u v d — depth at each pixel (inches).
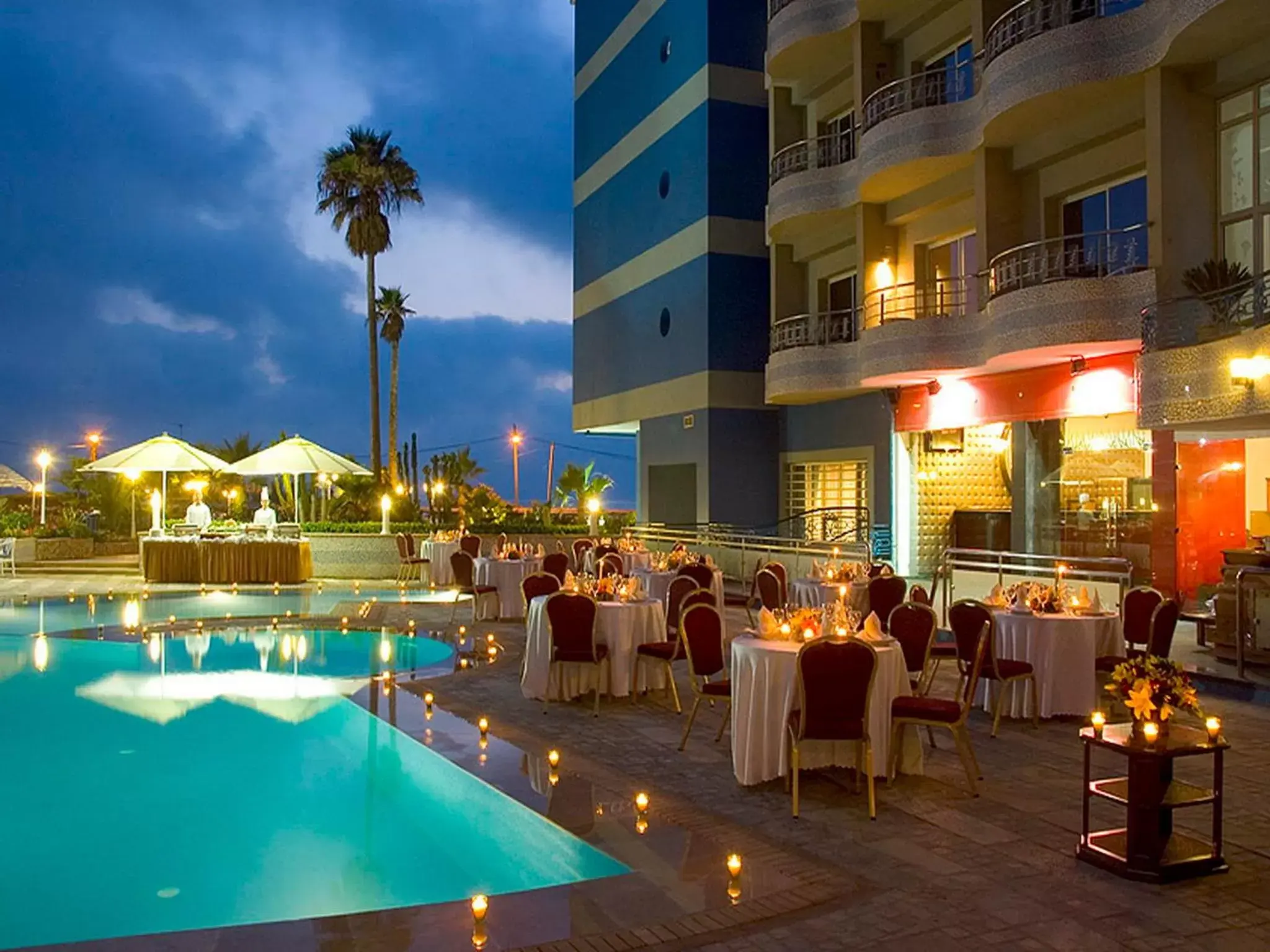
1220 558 540.1
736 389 949.8
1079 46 528.7
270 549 913.5
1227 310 431.8
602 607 389.4
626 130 1125.7
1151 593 366.0
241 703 404.5
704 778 285.6
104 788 292.5
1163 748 203.2
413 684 430.9
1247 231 490.6
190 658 516.7
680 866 212.2
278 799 283.6
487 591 632.4
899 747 281.9
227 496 1487.5
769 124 945.5
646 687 398.9
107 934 197.0
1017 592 402.9
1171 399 457.7
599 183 1200.8
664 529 978.7
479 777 280.7
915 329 651.5
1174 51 482.0
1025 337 547.8
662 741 330.0
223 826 261.3
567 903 193.5
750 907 190.7
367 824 263.1
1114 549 587.8
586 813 248.8
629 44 1119.6
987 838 233.1
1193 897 195.9
